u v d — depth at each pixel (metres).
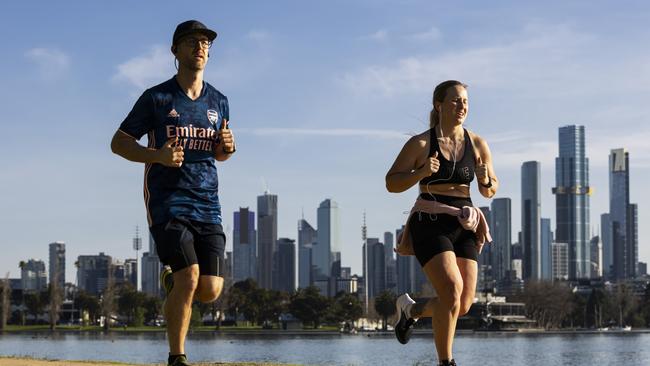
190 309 10.11
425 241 10.58
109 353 93.00
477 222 10.60
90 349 103.31
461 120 10.84
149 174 10.20
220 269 10.34
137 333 185.25
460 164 10.73
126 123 10.16
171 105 10.26
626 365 84.62
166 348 106.88
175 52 10.48
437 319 10.59
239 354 93.69
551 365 84.06
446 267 10.42
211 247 10.27
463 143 10.87
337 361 77.56
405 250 11.05
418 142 10.77
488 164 11.08
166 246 10.03
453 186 10.77
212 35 10.43
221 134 10.37
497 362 88.12
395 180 10.60
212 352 98.81
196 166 10.27
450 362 10.58
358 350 106.69
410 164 10.79
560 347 126.44
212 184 10.38
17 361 14.41
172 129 10.23
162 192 10.12
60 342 128.75
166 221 10.05
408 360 78.69
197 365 16.62
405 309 11.38
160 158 9.84
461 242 10.75
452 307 10.47
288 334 185.75
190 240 10.12
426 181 10.74
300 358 85.19
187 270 10.02
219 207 10.46
